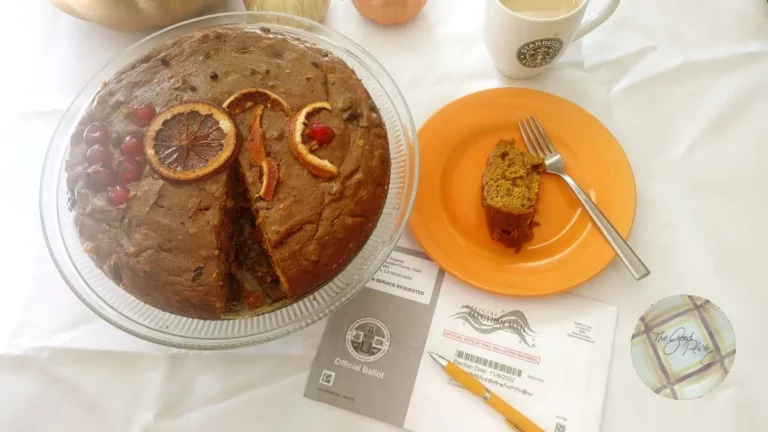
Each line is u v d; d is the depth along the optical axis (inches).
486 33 47.6
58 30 55.1
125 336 43.3
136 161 40.6
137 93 43.2
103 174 40.3
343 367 41.1
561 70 51.1
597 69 50.9
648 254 43.4
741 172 45.7
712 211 44.6
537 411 38.9
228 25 48.8
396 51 52.9
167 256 39.2
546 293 41.3
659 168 46.6
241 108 42.2
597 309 41.6
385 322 42.3
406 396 40.0
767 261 42.6
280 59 44.4
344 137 41.4
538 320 41.6
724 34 51.2
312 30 49.6
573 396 39.1
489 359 40.7
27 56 54.2
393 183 44.4
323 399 40.3
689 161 46.6
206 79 43.0
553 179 46.3
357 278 40.8
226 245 41.8
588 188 45.5
